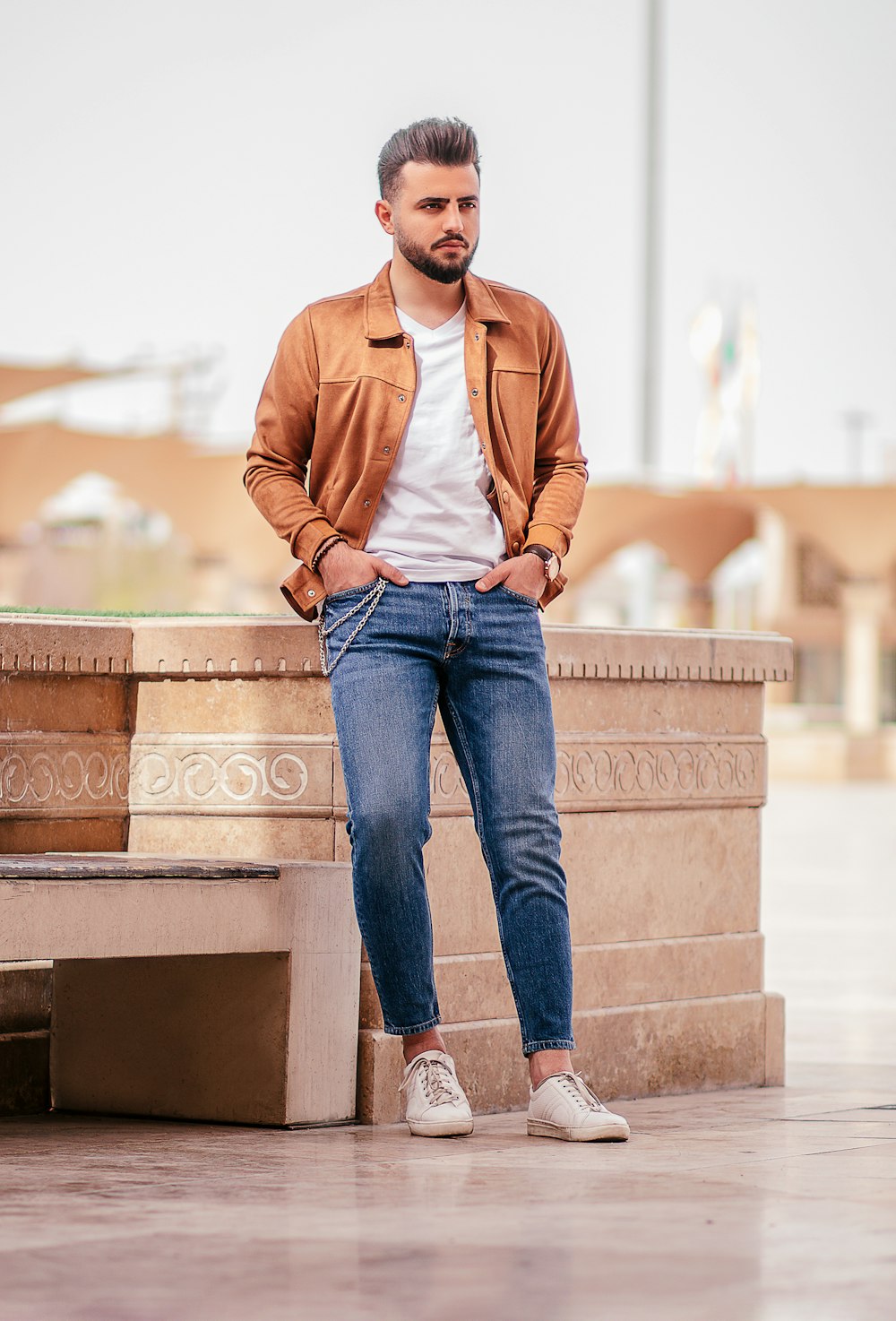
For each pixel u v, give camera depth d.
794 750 45.31
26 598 74.25
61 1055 5.41
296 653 5.24
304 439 5.01
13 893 4.45
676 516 51.34
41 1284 3.08
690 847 6.08
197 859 5.13
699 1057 6.00
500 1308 2.93
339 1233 3.48
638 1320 2.86
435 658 4.79
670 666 5.93
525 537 4.94
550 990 4.81
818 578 59.31
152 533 75.69
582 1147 4.62
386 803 4.68
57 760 5.43
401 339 4.85
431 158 4.79
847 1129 4.98
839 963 10.47
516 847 4.80
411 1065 4.91
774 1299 2.99
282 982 5.00
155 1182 4.07
